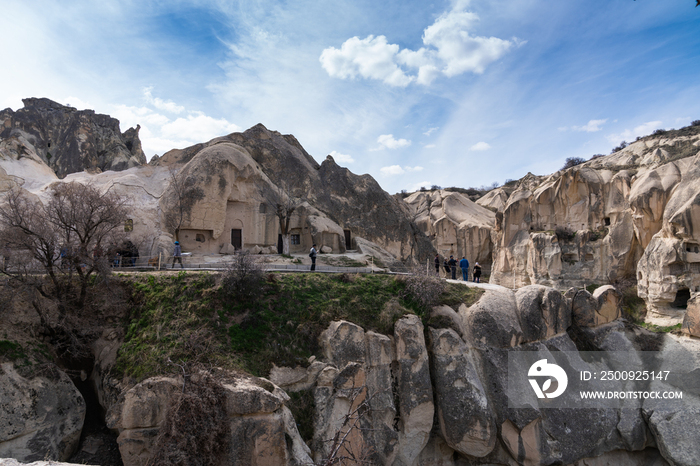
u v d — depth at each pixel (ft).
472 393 69.97
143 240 99.35
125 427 48.60
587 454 73.00
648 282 122.72
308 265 98.68
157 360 56.13
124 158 210.18
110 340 64.13
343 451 58.75
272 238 119.75
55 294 64.39
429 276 85.56
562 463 70.38
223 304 67.51
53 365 56.70
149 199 108.88
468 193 343.46
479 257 211.61
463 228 213.25
